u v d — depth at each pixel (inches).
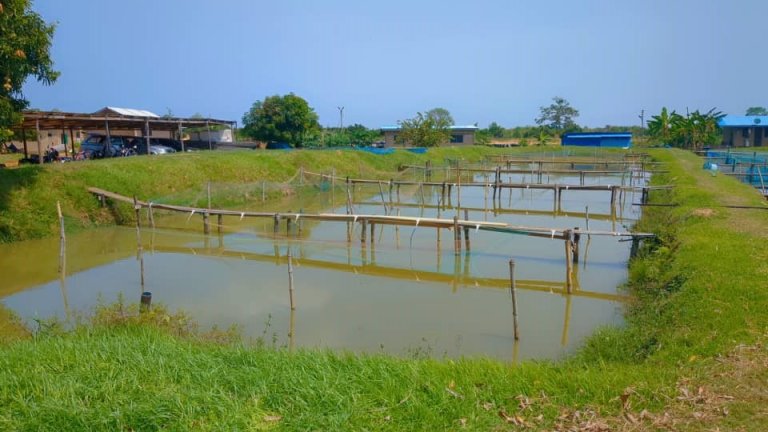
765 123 2578.7
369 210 1093.1
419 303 507.5
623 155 2091.5
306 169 1419.8
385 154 1817.2
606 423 221.0
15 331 409.4
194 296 526.9
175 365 269.9
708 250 484.1
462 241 757.3
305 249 726.5
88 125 1216.2
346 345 404.8
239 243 767.1
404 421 222.7
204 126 1595.7
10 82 646.5
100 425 215.0
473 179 1717.5
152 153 1366.9
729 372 265.0
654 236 606.5
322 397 236.4
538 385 255.3
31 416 221.0
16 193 783.1
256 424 216.8
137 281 578.9
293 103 1850.4
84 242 767.1
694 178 1088.2
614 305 499.8
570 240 576.1
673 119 2652.6
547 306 500.4
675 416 223.8
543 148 2588.6
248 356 287.1
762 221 620.1
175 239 795.4
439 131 2453.2
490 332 432.8
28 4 644.7
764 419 218.1
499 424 222.1
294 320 460.4
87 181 898.7
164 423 218.8
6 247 709.9
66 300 518.6
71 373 261.3
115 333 355.9
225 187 1126.4
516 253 692.7
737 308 347.9
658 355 308.3
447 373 268.5
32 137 1469.0
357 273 613.9
